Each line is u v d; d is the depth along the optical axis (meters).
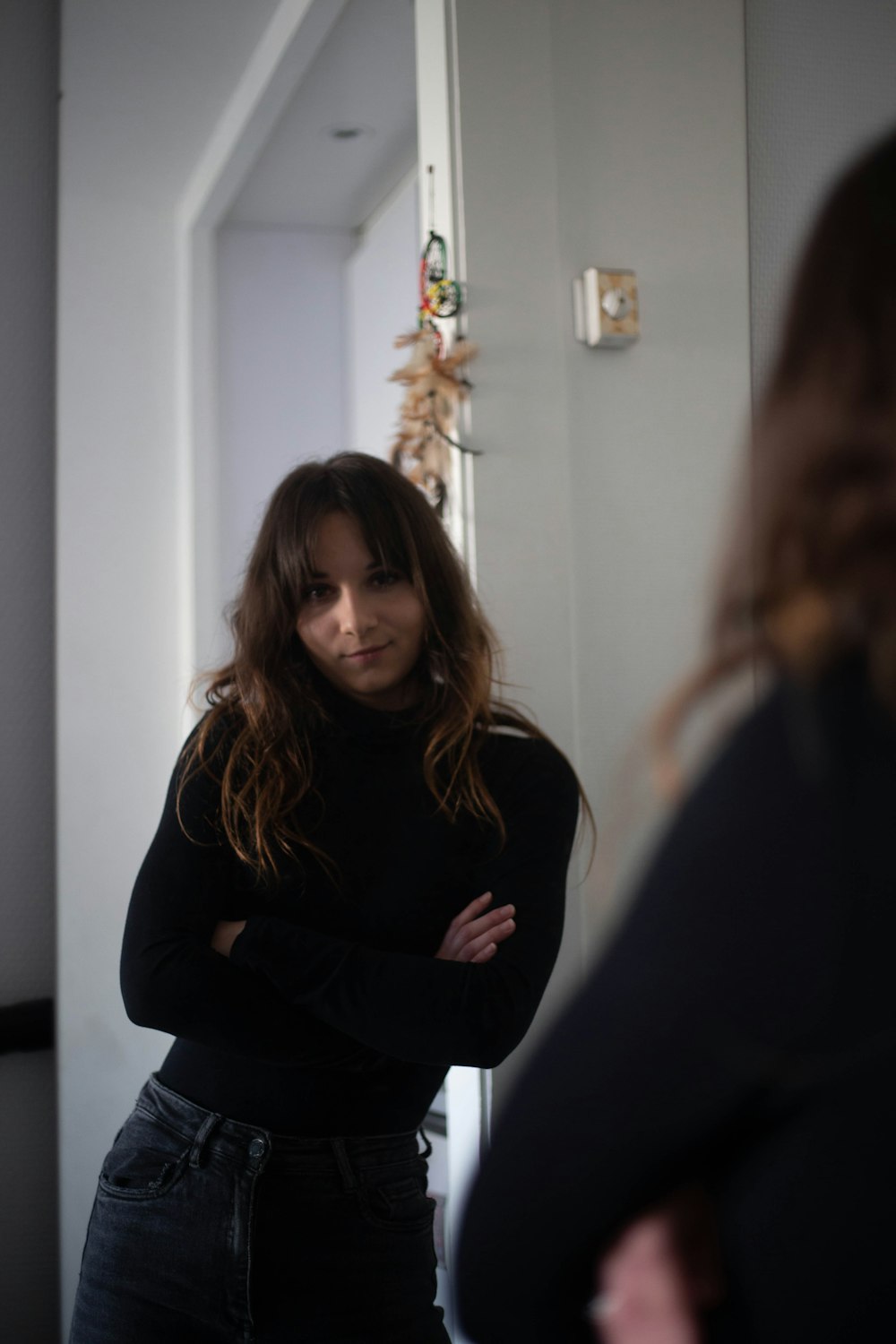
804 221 1.98
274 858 1.42
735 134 1.96
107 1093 2.67
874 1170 0.41
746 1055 0.41
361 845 1.45
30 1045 2.68
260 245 3.39
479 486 1.78
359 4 2.20
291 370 3.40
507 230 1.81
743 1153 0.44
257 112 2.49
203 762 1.47
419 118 1.90
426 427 1.82
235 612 1.55
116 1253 1.38
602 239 1.87
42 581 2.79
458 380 1.77
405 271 3.01
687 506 1.90
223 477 3.31
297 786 1.44
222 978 1.37
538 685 1.80
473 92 1.79
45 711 2.79
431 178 1.85
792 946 0.41
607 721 1.84
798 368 0.44
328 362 3.44
